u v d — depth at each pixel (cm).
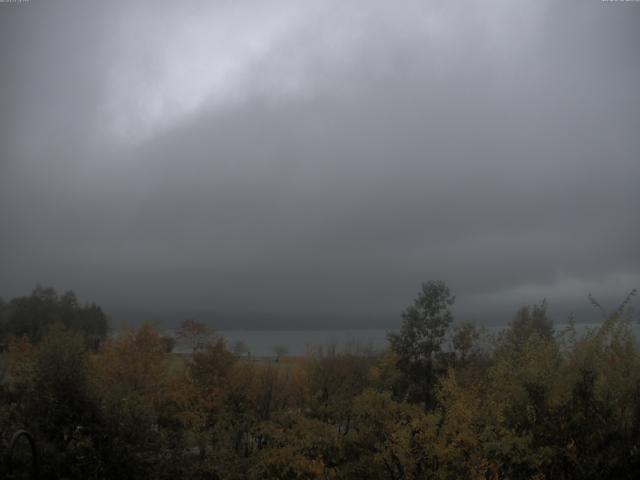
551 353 1586
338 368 3031
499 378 1609
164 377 2695
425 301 3116
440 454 1585
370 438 2061
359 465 2019
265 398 2836
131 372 2603
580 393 1467
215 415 2638
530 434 1427
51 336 1805
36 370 1675
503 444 1427
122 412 1733
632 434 1398
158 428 2100
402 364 3041
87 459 1543
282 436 2258
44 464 1412
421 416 1834
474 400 1675
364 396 2138
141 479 1717
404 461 1725
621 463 1370
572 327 1639
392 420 2019
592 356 1498
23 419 1541
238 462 2284
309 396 2838
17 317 2538
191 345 3094
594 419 1437
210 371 2844
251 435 2578
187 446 2309
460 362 2953
